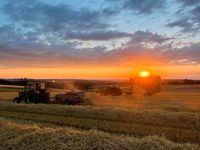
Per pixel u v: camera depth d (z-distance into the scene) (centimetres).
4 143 1374
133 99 4203
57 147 1256
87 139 1309
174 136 1625
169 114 2300
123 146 1230
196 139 1563
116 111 2486
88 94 4988
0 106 3119
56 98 3581
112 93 4766
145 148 1209
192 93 5659
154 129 1812
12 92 6209
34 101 3603
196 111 2819
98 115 2459
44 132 1432
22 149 1290
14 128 1572
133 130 1778
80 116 2455
